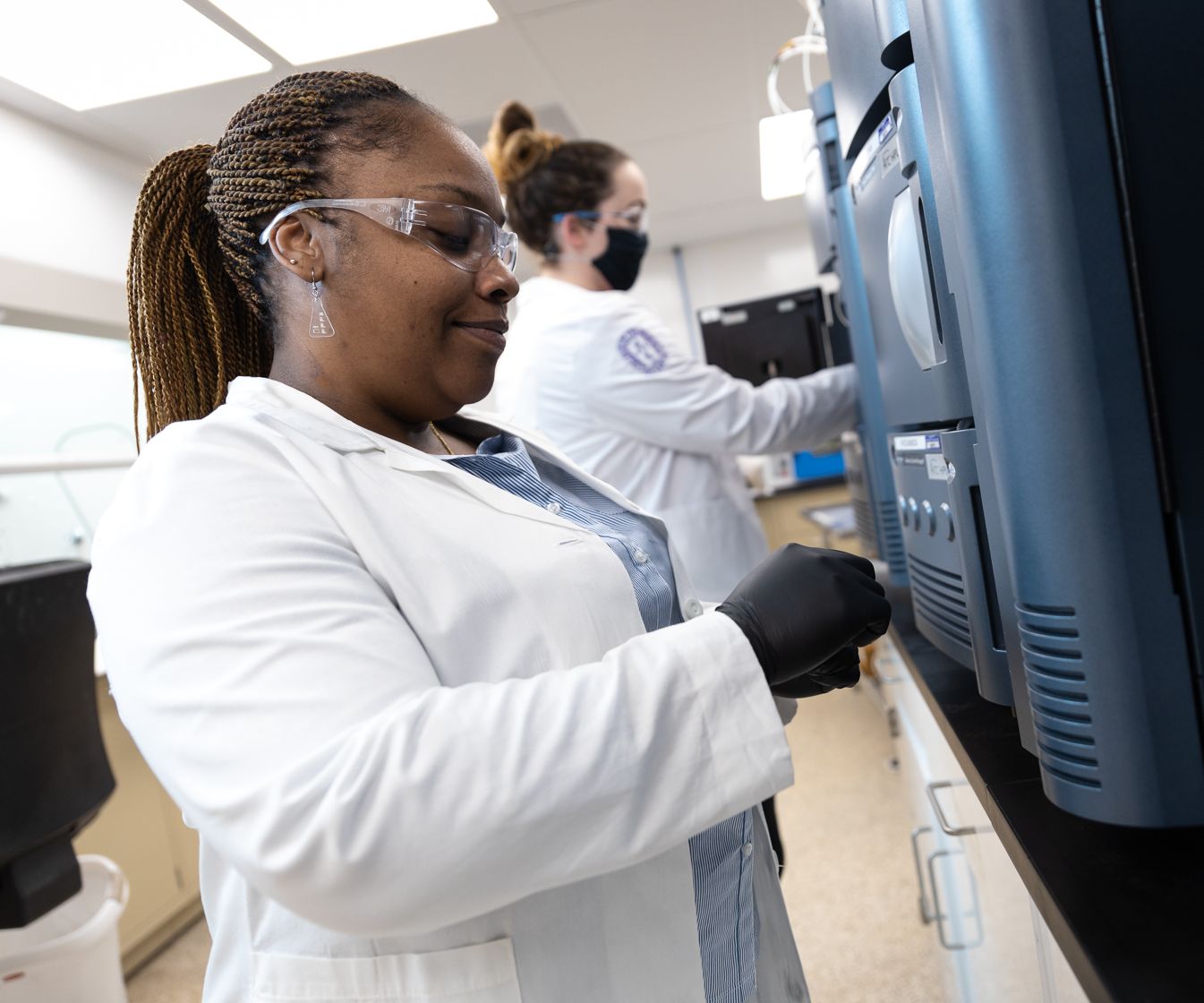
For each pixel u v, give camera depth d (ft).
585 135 12.26
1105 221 1.60
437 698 1.51
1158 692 1.64
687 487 5.25
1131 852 1.76
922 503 2.72
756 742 1.61
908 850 7.46
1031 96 1.61
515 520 2.14
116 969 5.78
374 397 2.23
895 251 2.51
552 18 8.74
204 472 1.72
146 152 10.55
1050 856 1.78
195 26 7.93
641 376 4.94
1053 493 1.67
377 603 1.69
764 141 6.72
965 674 3.03
